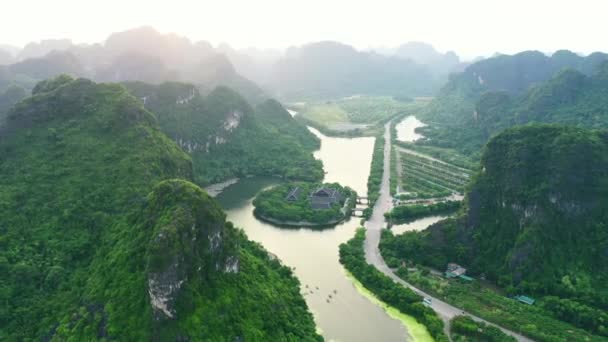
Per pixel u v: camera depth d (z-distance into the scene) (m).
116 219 167.25
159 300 115.75
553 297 163.25
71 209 171.88
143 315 117.75
